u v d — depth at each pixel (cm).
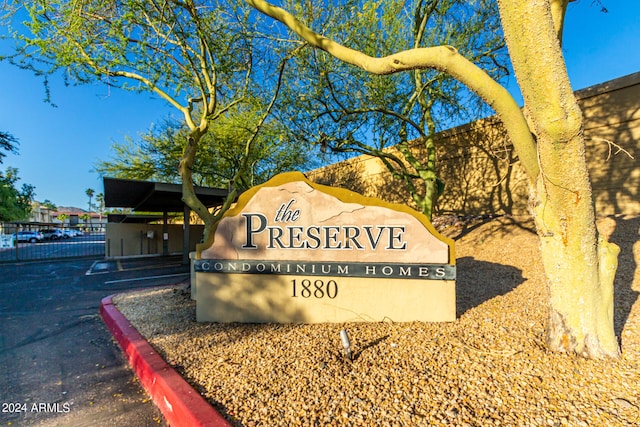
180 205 1672
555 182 271
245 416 241
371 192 1448
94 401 306
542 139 259
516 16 229
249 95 759
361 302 414
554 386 254
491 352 310
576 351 293
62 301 702
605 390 245
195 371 314
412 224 407
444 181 1156
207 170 1474
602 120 751
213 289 446
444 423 221
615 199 729
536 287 494
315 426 226
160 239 1772
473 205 1063
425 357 310
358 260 414
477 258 709
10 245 1695
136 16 576
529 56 233
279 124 923
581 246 286
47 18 525
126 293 693
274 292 431
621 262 516
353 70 772
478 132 1040
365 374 287
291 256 426
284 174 429
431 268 402
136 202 1678
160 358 346
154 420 277
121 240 1669
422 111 916
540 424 215
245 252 437
